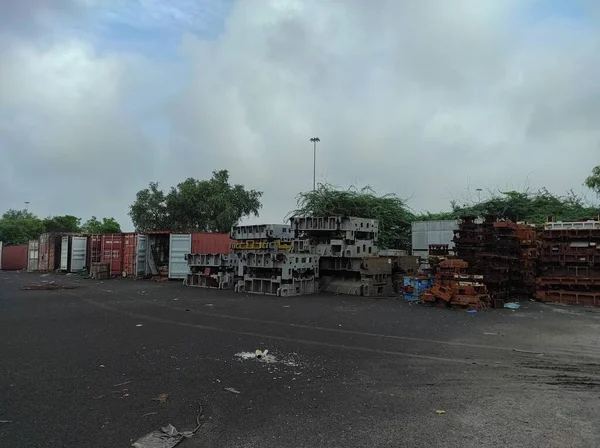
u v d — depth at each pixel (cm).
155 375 573
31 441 379
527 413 446
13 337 810
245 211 3988
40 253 3328
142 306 1265
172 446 369
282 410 453
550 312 1180
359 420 427
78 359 652
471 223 1448
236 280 1870
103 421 422
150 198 3884
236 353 697
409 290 1463
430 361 653
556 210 2425
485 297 1263
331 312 1155
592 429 407
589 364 639
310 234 1805
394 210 2570
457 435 393
